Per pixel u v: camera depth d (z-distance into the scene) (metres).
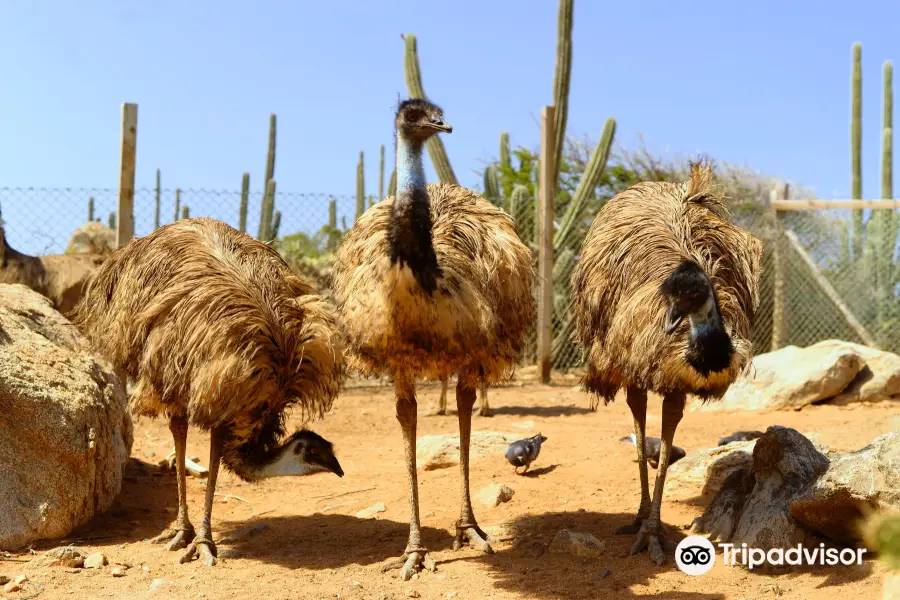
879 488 3.36
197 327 3.79
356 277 3.81
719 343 3.52
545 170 9.02
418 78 10.30
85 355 4.71
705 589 3.47
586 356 4.35
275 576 3.71
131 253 4.24
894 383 7.05
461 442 4.07
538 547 3.95
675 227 4.04
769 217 9.94
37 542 4.05
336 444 6.18
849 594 3.25
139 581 3.64
